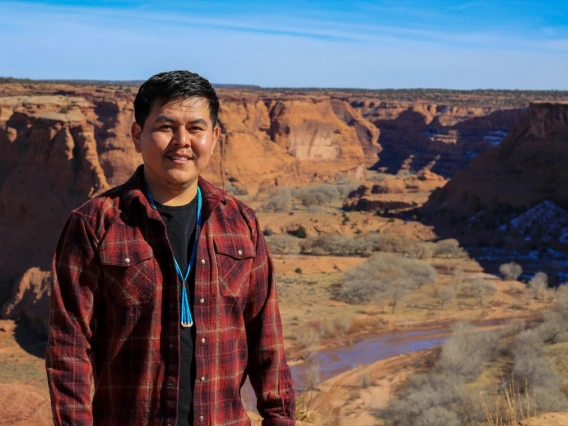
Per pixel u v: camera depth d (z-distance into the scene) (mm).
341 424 35156
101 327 3441
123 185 3547
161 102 3426
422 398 33938
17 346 46562
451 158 178875
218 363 3424
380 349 48562
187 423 3354
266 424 3633
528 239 92125
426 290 66500
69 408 3230
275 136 159375
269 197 129875
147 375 3326
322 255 83875
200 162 3498
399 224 102625
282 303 60312
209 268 3438
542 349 40812
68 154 58344
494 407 31016
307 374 42000
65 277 3346
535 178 101750
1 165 66688
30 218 59188
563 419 7500
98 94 141750
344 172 169000
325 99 175750
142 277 3336
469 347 43312
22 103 77062
